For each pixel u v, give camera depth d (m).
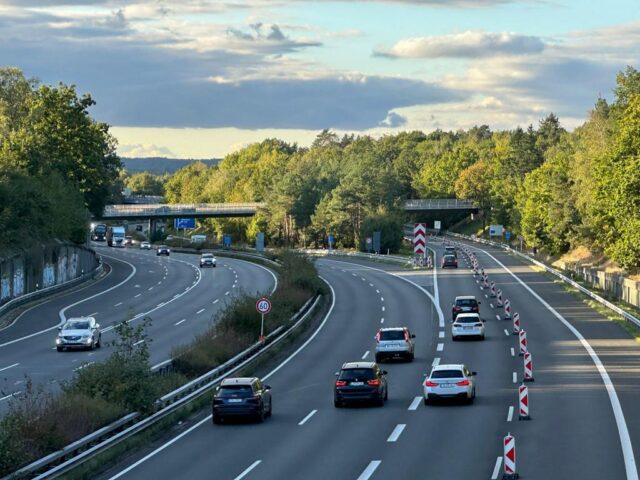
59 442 33.44
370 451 35.84
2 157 129.62
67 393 40.59
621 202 96.56
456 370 46.91
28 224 116.81
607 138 129.88
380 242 199.38
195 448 37.81
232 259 194.12
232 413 43.03
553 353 65.88
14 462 29.95
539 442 36.53
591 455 33.78
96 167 156.12
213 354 57.84
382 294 113.50
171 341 75.31
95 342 72.44
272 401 50.59
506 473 29.89
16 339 78.50
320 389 54.28
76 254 139.25
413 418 43.44
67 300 110.00
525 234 181.75
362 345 74.00
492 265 160.62
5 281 100.62
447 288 118.94
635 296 92.44
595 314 89.31
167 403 44.69
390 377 58.25
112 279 140.62
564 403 46.12
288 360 67.19
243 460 34.94
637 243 94.25
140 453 37.16
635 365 58.69
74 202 140.25
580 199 140.50
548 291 113.19
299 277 102.75
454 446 36.22
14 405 45.59
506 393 50.03
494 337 76.19
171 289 123.69
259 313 71.94
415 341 75.69
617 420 41.06
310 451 36.28
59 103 152.00
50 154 147.88
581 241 152.38
